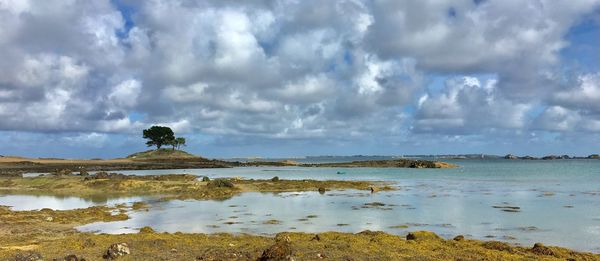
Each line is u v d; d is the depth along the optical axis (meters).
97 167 116.38
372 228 28.25
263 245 20.48
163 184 57.25
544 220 31.02
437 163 134.75
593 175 89.94
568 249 20.75
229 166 150.50
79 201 45.09
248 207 38.78
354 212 35.41
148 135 165.75
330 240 22.00
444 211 35.81
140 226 29.22
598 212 34.75
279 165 169.88
